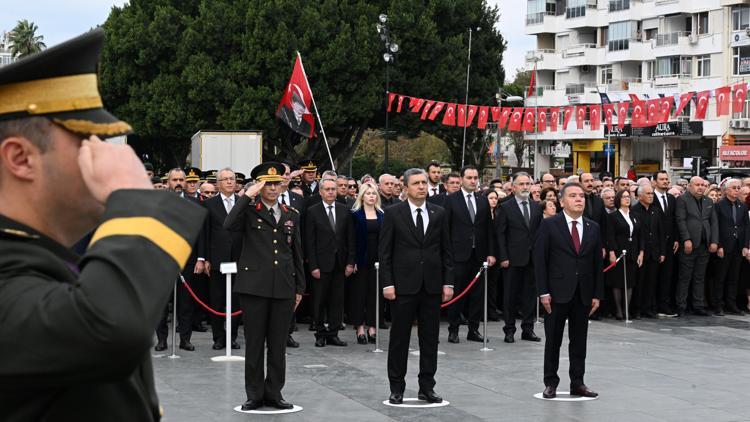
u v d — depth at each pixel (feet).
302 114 77.77
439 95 143.33
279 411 28.96
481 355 41.24
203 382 33.60
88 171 5.35
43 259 5.40
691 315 58.03
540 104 207.31
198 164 88.07
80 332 4.84
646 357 41.06
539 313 55.16
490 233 46.24
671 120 168.76
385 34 110.83
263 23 130.31
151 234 5.18
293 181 54.44
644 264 56.03
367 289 44.60
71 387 5.33
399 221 30.63
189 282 41.70
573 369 32.04
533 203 47.14
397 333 30.42
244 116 128.98
